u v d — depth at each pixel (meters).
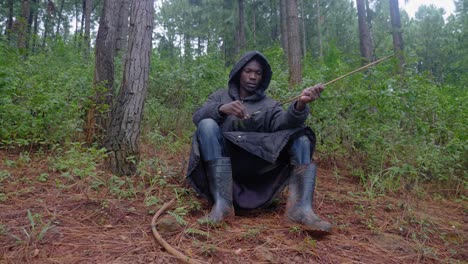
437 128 5.01
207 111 3.09
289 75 7.79
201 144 3.00
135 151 3.84
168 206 3.06
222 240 2.50
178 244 2.41
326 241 2.63
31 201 3.07
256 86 3.28
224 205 2.84
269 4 26.69
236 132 3.03
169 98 6.95
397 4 13.05
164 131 6.32
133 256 2.22
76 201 3.10
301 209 2.78
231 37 22.89
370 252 2.54
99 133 5.17
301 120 2.89
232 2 22.72
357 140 4.81
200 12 23.06
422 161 4.28
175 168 4.16
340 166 5.17
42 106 4.72
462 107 5.67
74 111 5.05
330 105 5.04
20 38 9.18
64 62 8.99
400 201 3.81
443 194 4.44
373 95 4.79
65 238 2.43
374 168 4.60
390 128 4.69
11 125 4.73
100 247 2.33
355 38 29.20
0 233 2.42
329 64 7.39
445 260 2.54
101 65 5.48
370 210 3.43
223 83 6.86
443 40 27.36
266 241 2.53
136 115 3.83
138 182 3.65
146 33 3.85
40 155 4.50
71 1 28.91
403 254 2.57
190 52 9.00
